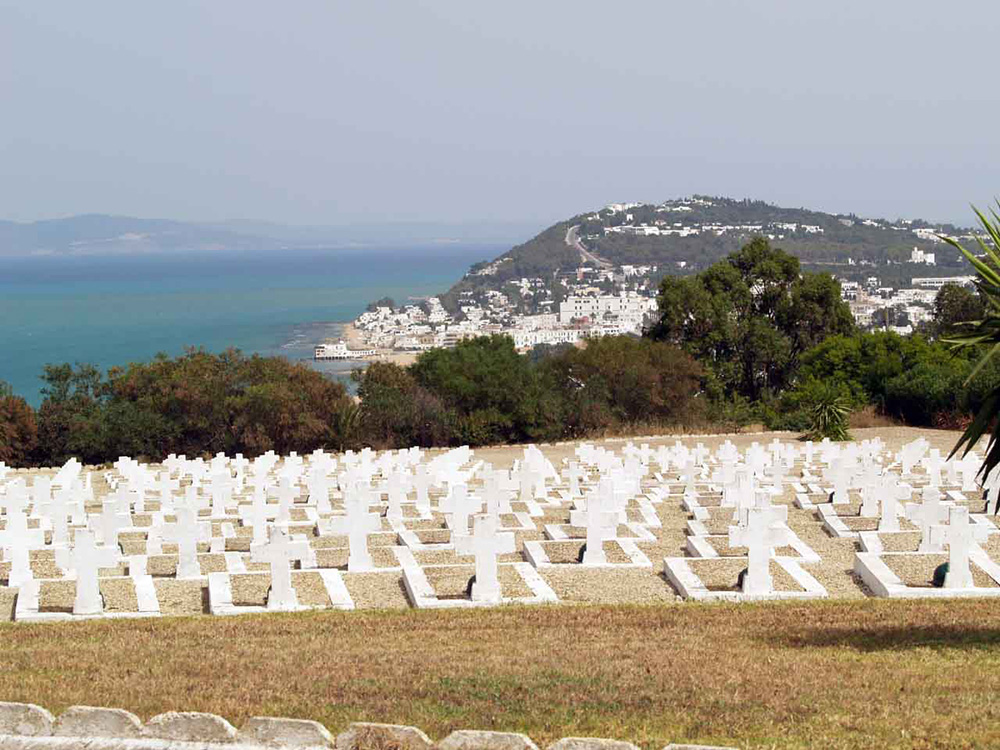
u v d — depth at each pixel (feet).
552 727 31.37
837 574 60.34
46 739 29.48
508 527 73.46
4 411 138.82
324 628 47.73
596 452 107.04
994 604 52.19
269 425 142.31
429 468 96.53
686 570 59.26
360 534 60.80
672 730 30.78
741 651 41.88
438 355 164.66
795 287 201.87
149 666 39.88
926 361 157.58
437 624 48.44
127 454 140.77
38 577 60.13
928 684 35.70
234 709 33.14
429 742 28.07
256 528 69.56
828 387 158.61
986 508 67.15
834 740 29.40
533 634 46.14
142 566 60.39
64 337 506.89
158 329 558.97
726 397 194.08
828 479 88.17
